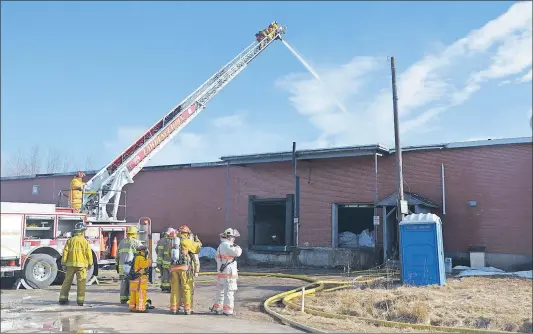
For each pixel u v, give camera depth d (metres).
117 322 8.11
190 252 9.29
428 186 19.33
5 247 12.10
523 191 17.66
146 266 9.37
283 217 25.03
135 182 27.59
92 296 11.44
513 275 15.64
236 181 24.38
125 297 10.23
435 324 8.98
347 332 7.76
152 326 7.80
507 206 17.86
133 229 10.57
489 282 13.85
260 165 23.64
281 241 24.70
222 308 9.16
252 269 19.45
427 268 12.69
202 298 11.27
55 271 12.92
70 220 13.95
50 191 30.16
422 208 18.50
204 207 25.34
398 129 14.00
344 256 19.33
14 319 8.38
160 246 12.13
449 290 11.85
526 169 17.69
